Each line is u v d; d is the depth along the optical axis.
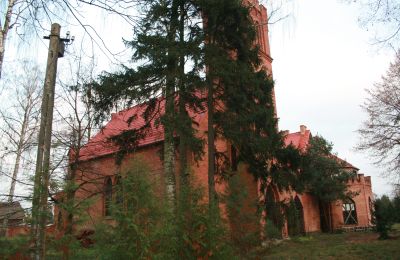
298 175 18.05
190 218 8.24
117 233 6.93
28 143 21.84
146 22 11.90
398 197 28.83
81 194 18.92
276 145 16.97
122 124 24.27
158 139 22.64
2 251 6.95
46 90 8.59
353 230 38.94
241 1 14.23
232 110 15.58
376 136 25.69
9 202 10.88
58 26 8.99
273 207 18.36
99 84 14.84
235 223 9.88
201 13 15.25
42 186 7.41
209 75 14.54
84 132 16.05
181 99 14.97
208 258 8.08
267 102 16.73
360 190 38.34
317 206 37.62
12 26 7.53
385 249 19.59
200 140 14.52
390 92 25.73
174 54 13.86
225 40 15.39
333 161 34.75
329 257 18.02
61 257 7.67
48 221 7.56
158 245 7.18
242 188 10.30
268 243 11.10
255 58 15.93
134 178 7.34
